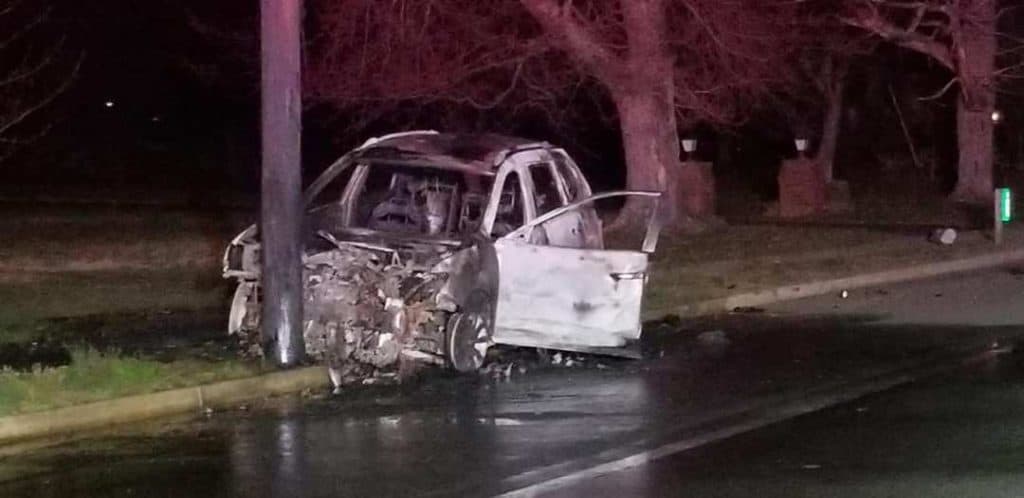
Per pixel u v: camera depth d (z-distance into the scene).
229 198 39.25
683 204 29.47
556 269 14.55
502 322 14.52
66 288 19.48
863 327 17.91
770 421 12.05
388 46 25.53
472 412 12.39
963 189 36.72
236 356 14.04
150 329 16.06
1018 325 17.91
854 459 10.54
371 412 12.37
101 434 11.45
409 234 14.55
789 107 41.03
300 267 13.79
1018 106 47.28
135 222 29.88
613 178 44.84
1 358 13.95
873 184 44.84
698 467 10.31
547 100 30.05
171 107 51.78
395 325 14.02
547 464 10.41
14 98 34.09
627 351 15.02
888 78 46.09
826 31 35.66
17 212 32.41
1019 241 28.03
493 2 26.17
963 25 34.00
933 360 15.28
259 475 10.03
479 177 15.16
